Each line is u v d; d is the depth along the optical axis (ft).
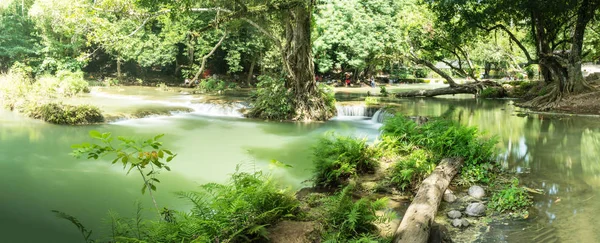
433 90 98.63
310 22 61.82
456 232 19.65
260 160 37.60
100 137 17.04
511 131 47.34
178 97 84.99
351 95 98.84
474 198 24.64
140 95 86.94
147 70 134.92
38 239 21.57
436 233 18.62
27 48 108.06
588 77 100.32
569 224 20.06
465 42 94.99
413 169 27.17
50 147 41.57
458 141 32.40
